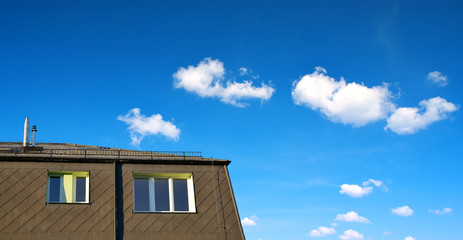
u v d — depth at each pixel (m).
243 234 18.67
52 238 16.92
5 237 16.55
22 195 17.59
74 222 17.47
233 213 19.20
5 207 17.16
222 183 19.98
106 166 19.22
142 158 20.09
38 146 23.00
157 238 17.88
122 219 18.00
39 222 17.16
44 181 18.16
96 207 18.00
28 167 18.31
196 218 18.72
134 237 17.69
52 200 18.17
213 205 19.22
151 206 18.97
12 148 20.67
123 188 18.80
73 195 18.48
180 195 19.52
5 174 17.88
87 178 18.91
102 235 17.42
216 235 18.47
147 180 19.55
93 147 24.58
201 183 19.73
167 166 19.89
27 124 22.92
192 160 20.09
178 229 18.28
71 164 18.92
